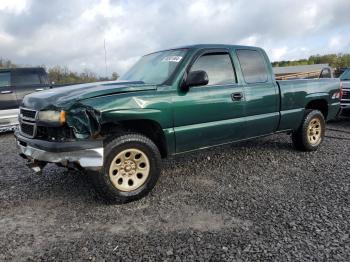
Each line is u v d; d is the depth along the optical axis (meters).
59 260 2.89
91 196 4.29
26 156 4.21
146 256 2.91
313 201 4.00
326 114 6.64
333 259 2.80
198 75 4.25
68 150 3.64
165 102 4.19
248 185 4.59
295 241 3.10
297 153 6.21
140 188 4.09
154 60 5.14
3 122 9.12
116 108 3.83
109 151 3.85
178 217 3.65
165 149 4.36
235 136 5.02
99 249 3.04
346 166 5.39
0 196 4.36
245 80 5.11
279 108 5.55
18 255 2.98
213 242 3.11
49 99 3.91
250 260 2.81
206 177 4.95
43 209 3.94
